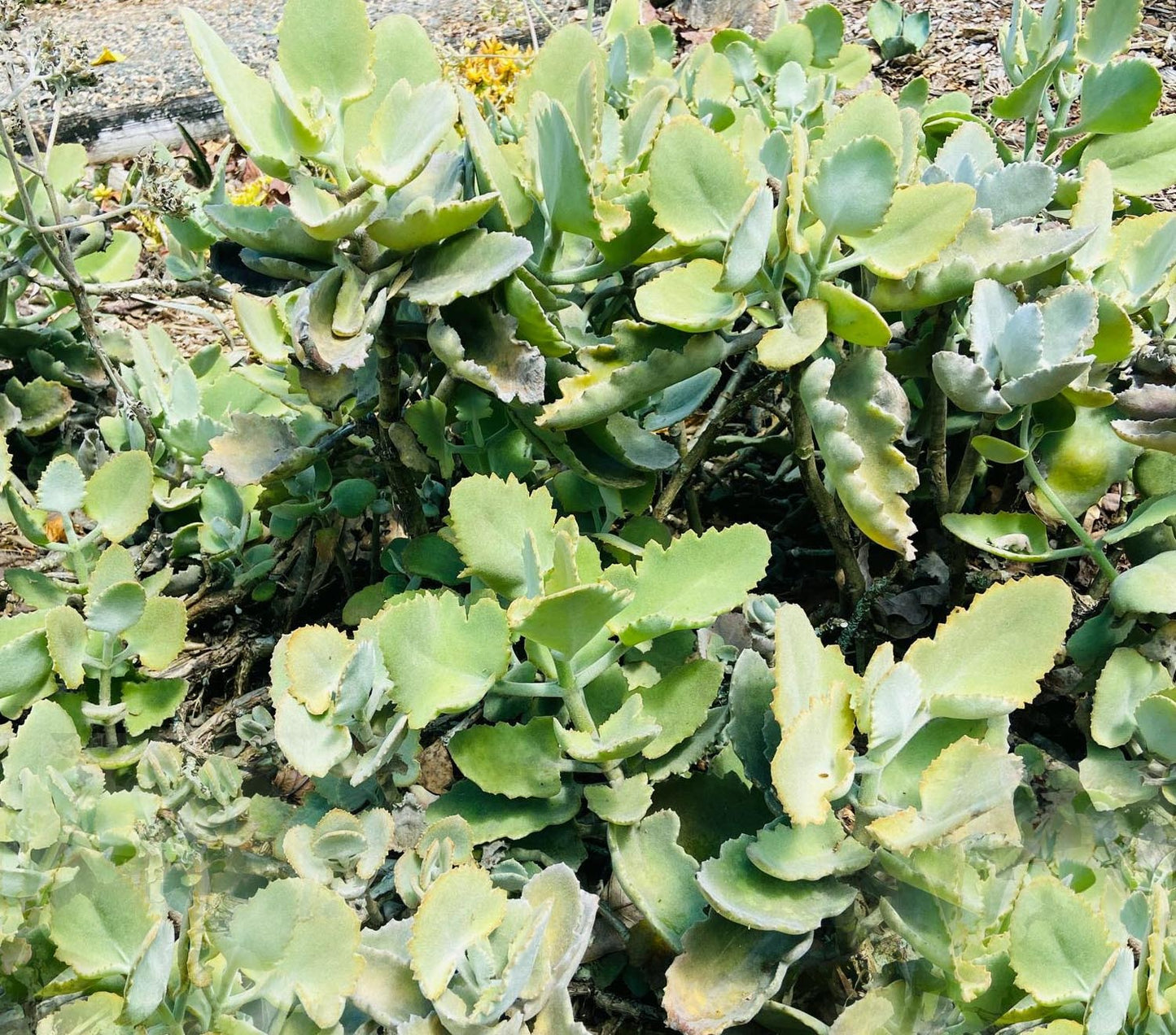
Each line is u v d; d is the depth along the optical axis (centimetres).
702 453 95
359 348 71
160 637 83
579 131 78
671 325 76
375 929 72
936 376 77
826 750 64
